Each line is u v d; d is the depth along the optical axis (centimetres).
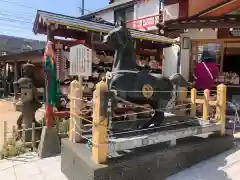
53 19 599
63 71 644
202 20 638
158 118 417
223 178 348
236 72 811
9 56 1376
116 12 1583
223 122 468
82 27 621
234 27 607
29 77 575
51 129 460
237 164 397
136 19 1383
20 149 483
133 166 311
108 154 329
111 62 778
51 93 462
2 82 1730
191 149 390
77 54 459
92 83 681
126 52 389
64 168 370
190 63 805
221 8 651
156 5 1297
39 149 457
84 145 356
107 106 294
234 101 735
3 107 1181
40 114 873
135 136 349
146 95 380
